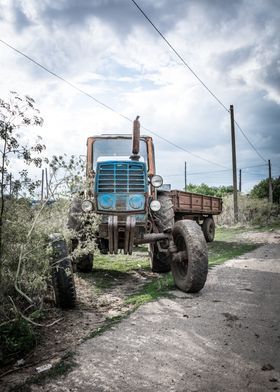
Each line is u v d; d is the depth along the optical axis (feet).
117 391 8.25
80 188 15.69
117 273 22.43
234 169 69.31
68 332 12.05
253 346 10.49
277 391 8.11
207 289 17.16
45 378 8.88
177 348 10.43
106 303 15.46
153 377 8.83
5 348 10.28
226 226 63.82
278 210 81.30
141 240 18.76
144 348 10.45
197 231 16.44
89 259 21.91
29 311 13.53
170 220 21.42
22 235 13.44
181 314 13.39
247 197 80.59
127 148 23.67
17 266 13.33
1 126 11.76
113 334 11.50
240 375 8.84
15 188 12.62
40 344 11.11
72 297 14.21
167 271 22.68
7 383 8.87
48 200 14.57
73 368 9.33
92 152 23.47
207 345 10.62
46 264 13.75
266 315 13.21
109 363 9.57
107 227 18.88
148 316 13.20
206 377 8.79
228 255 28.43
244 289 17.11
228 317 12.99
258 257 27.25
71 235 15.79
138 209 18.86
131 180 19.01
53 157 14.61
